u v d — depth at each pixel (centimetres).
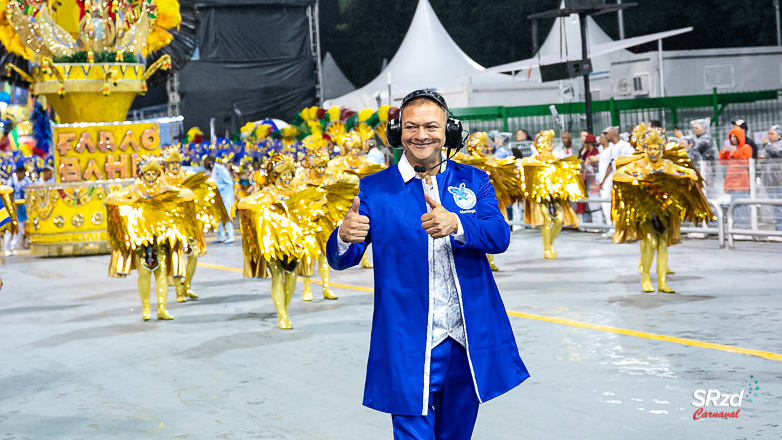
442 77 2369
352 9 4312
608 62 2339
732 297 850
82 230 1569
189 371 638
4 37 1531
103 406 550
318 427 484
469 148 1188
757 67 2259
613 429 455
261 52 2966
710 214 873
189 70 2912
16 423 518
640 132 859
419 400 300
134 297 1039
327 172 1098
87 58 1552
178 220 852
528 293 933
